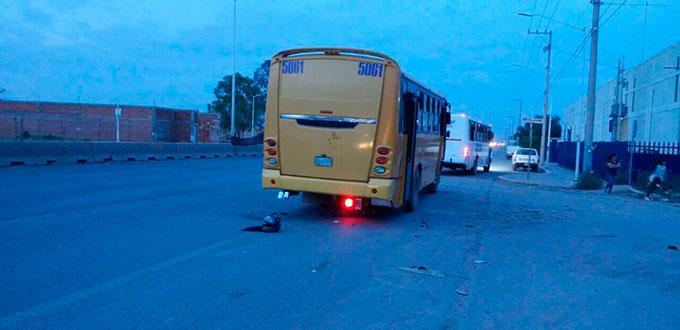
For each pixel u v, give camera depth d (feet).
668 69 121.08
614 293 23.75
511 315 20.21
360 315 19.30
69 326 16.96
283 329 17.60
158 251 26.84
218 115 214.48
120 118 180.14
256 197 48.73
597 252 32.58
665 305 22.26
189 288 21.25
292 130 37.27
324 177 37.11
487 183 89.20
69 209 37.60
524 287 24.07
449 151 104.68
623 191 80.38
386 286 22.93
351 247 30.09
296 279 23.26
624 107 127.65
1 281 21.12
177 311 18.70
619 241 36.76
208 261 25.38
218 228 33.40
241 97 242.17
